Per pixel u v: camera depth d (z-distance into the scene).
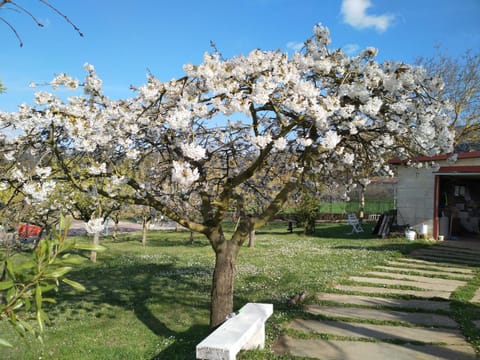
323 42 4.86
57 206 6.89
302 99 4.15
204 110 4.20
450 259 10.58
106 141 4.52
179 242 16.88
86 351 4.91
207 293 7.65
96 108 4.52
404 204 15.06
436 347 4.66
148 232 22.69
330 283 7.81
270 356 4.38
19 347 5.08
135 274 9.76
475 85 20.36
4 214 6.49
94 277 9.61
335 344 4.79
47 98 4.45
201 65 4.05
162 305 6.88
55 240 1.83
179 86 4.51
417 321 5.58
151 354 4.80
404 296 6.83
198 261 11.33
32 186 4.38
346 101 4.71
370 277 8.44
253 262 10.46
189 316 6.27
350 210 26.06
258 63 4.26
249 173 4.74
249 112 4.02
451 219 15.27
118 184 4.88
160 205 5.02
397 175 15.30
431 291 7.22
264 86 4.02
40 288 1.68
